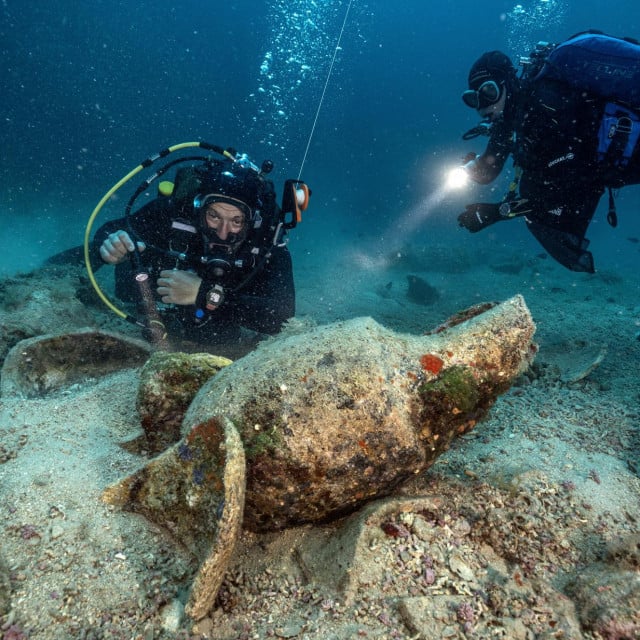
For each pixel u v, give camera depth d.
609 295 7.30
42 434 1.98
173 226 3.38
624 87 2.89
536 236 3.44
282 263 3.89
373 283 7.84
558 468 2.01
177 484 1.52
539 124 3.14
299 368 1.52
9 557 1.41
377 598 1.41
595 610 1.36
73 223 11.10
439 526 1.66
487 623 1.34
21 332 3.14
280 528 1.61
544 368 3.31
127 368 2.96
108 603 1.34
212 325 3.59
